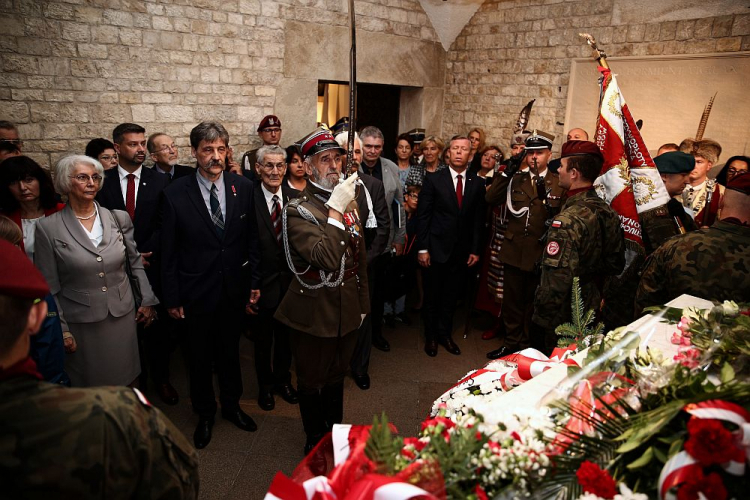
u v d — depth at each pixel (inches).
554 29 194.9
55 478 30.1
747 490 32.2
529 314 138.5
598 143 102.8
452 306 145.3
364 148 136.1
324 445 40.7
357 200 106.4
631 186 99.5
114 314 89.5
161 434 35.8
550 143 130.4
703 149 138.9
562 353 57.7
